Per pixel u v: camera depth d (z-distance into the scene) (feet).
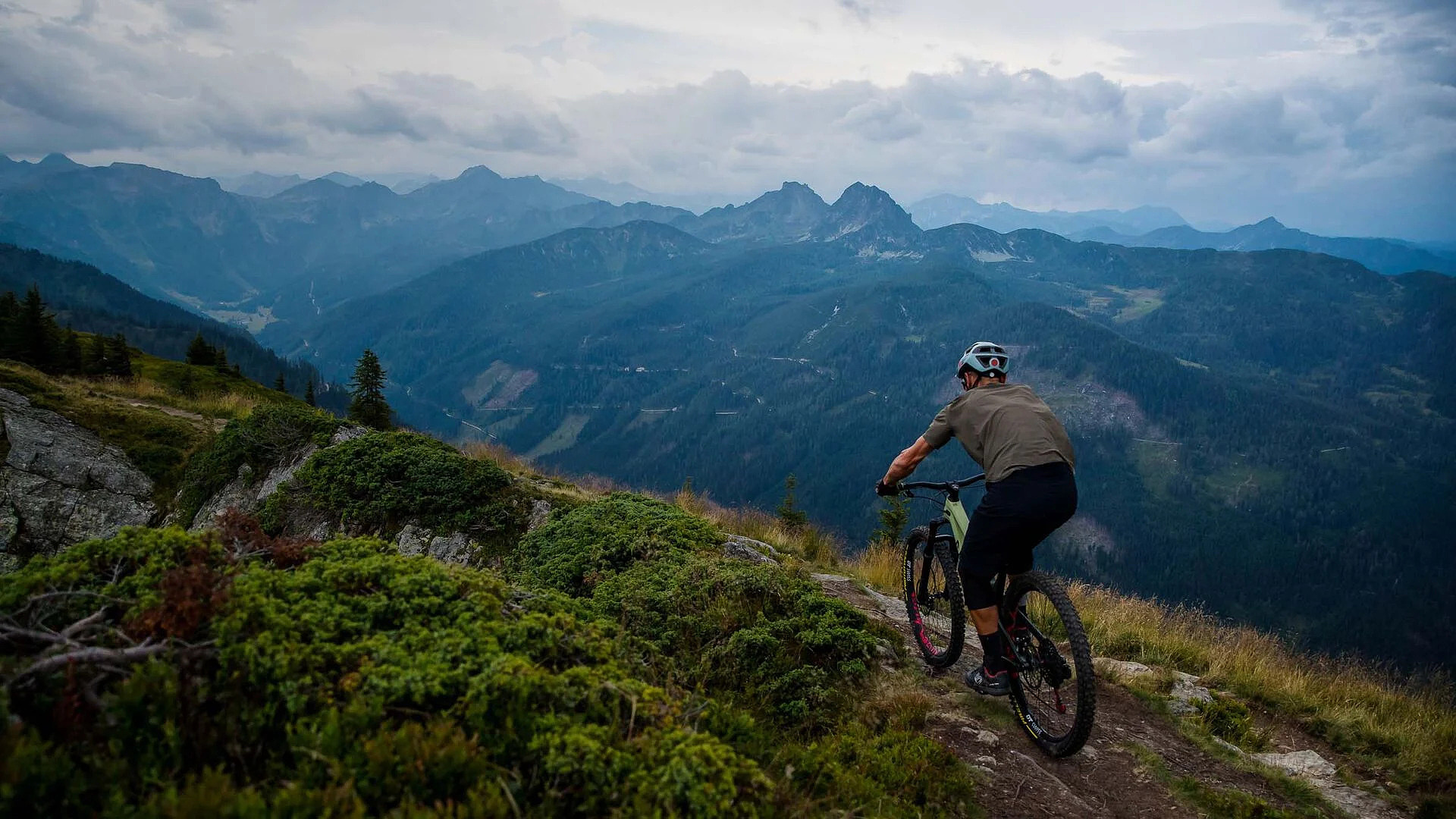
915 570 23.21
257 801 7.44
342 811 7.67
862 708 17.26
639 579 22.26
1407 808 17.70
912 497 20.12
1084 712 14.87
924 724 17.04
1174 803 15.51
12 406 54.29
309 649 9.88
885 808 12.71
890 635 22.22
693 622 19.36
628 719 10.73
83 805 7.52
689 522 28.55
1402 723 22.56
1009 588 17.47
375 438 40.42
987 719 17.84
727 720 13.26
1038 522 15.17
